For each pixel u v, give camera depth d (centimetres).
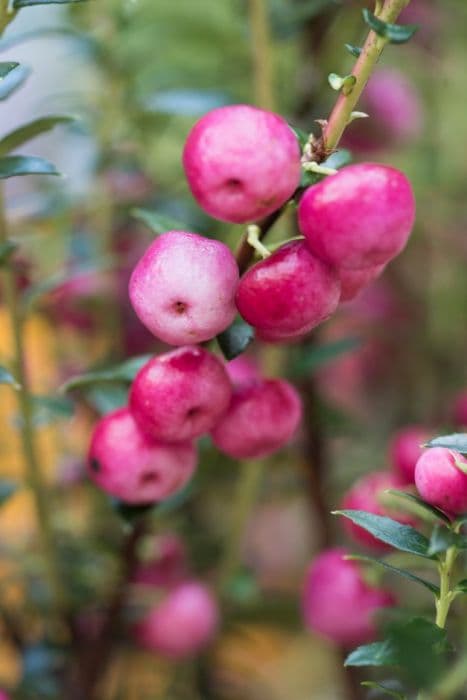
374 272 20
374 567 23
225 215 19
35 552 27
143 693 29
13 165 20
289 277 18
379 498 20
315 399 27
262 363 27
